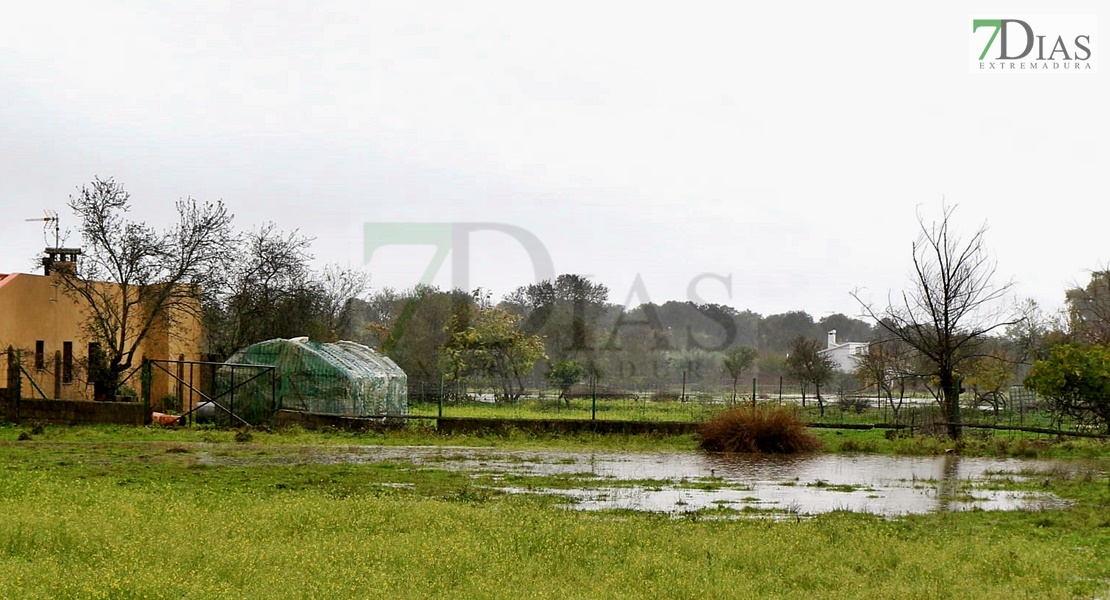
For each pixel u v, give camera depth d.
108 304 38.75
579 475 21.19
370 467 21.81
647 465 23.48
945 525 15.09
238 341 47.41
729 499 18.06
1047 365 29.55
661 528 13.71
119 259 39.28
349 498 15.98
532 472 21.59
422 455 24.84
